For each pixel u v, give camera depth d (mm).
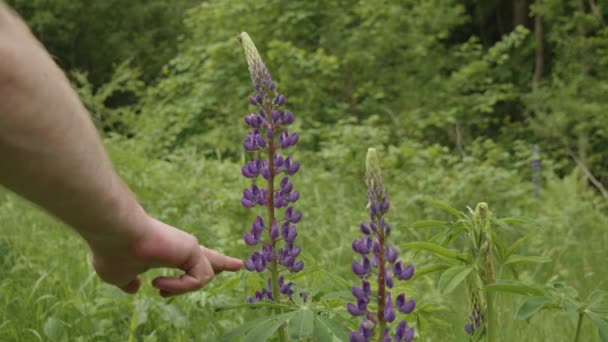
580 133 12133
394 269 1363
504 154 10031
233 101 11758
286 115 1901
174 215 6281
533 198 7914
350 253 5473
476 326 1796
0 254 4410
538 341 3453
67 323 3402
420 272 1887
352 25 13484
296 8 12398
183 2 22375
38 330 3350
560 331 3580
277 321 1657
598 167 11898
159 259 1262
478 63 12484
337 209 6793
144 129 12102
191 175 7902
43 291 3893
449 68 13609
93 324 3359
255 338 1636
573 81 12523
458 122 12586
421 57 12883
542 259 1773
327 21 12703
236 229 5941
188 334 3369
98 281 4004
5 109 805
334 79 12484
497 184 8031
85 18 21062
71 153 878
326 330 1630
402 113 11984
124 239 1148
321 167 9195
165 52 21203
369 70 12539
